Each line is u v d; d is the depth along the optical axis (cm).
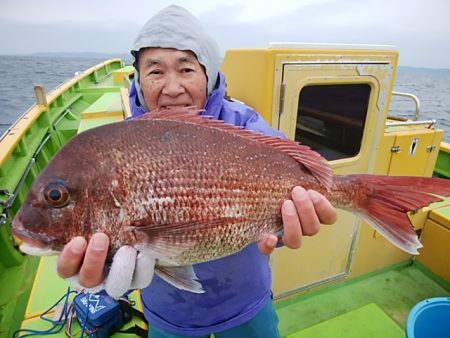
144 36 138
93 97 752
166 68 140
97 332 194
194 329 166
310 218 125
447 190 137
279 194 135
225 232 126
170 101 143
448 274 321
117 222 113
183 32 137
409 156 287
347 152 261
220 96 162
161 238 116
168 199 117
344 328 262
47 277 236
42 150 462
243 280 161
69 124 593
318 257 289
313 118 242
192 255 123
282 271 279
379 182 146
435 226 329
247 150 133
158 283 159
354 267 318
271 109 216
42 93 499
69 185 110
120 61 1212
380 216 145
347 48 226
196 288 120
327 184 142
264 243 129
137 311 208
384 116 255
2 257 308
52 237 112
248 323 175
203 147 125
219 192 124
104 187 111
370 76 236
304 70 216
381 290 321
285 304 298
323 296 309
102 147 114
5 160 316
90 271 104
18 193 339
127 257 108
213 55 153
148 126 121
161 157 118
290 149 142
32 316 208
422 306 215
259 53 211
